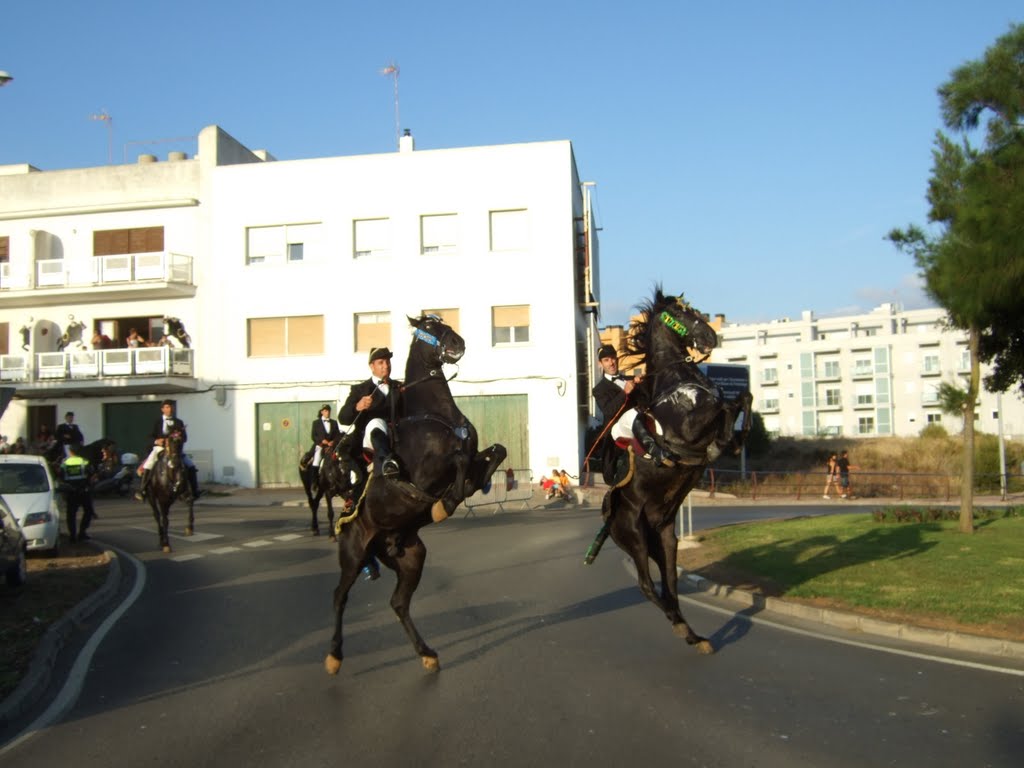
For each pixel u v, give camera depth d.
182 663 8.17
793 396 91.31
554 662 7.79
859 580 10.80
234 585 12.38
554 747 5.67
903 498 30.09
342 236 32.31
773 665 7.56
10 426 34.09
